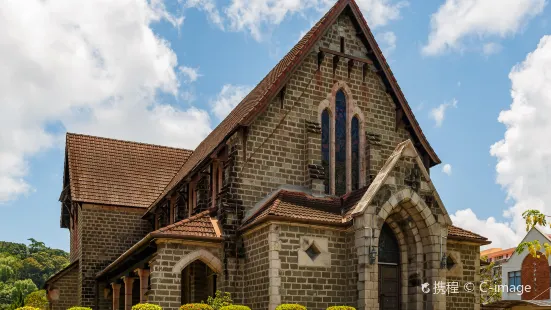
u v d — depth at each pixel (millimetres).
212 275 29406
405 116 31062
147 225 43250
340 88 30031
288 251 24406
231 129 27719
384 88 31188
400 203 25625
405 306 25906
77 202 41812
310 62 29375
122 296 40438
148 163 47469
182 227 26438
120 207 42844
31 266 144125
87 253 41344
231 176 27031
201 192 30859
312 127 28578
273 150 27922
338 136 29641
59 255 165875
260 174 27516
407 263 26359
